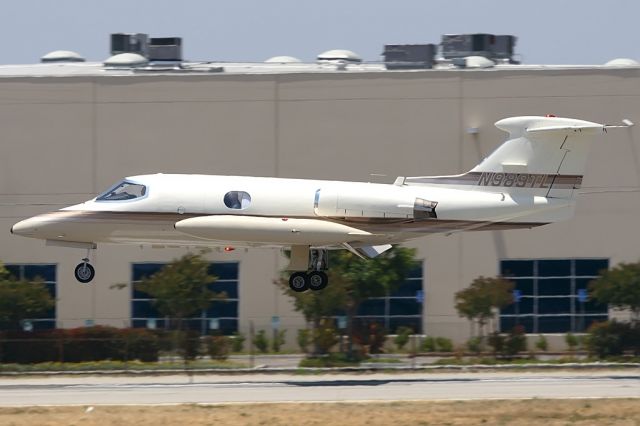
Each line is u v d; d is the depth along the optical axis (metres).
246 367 131.50
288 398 104.81
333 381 119.06
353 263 149.00
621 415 93.62
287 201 115.62
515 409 96.19
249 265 163.38
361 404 98.75
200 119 163.00
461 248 163.12
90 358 141.50
